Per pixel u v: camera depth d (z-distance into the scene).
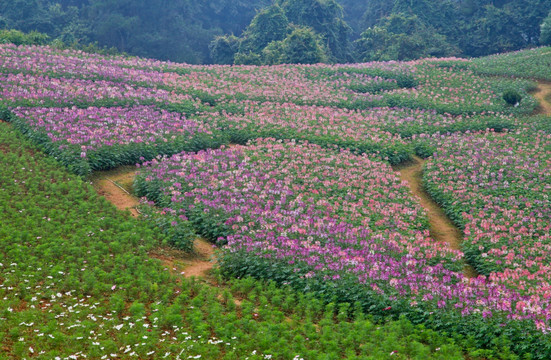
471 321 12.00
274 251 15.45
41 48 40.34
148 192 21.17
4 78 30.42
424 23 75.75
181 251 16.84
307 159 24.52
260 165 23.61
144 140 24.95
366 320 12.48
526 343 11.16
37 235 15.17
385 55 62.62
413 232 18.84
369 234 17.50
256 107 33.38
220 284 14.56
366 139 28.52
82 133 24.08
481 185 23.27
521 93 39.34
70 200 18.81
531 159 26.28
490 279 14.79
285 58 58.28
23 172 20.31
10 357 9.32
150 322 11.34
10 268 12.76
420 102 36.78
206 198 19.84
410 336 11.31
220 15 94.00
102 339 10.34
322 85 40.28
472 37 76.56
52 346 9.83
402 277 14.21
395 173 25.03
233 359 9.94
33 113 26.00
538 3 74.44
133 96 31.11
